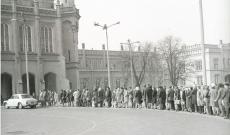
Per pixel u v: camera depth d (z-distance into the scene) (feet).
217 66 269.23
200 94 86.63
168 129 58.95
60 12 235.81
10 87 223.92
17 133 64.75
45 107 153.48
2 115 108.88
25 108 149.89
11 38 216.13
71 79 241.96
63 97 152.97
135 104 119.96
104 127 66.74
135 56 284.00
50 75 234.79
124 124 70.13
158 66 270.46
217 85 82.79
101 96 131.95
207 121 68.69
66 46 242.37
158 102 107.65
